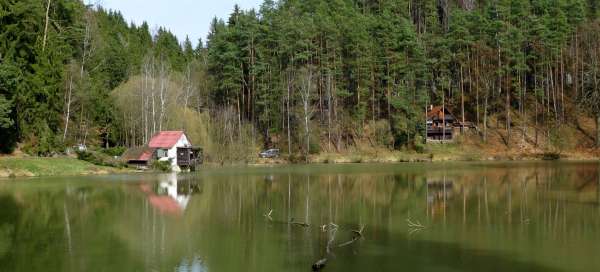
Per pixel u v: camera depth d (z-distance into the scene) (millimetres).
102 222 25344
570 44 95250
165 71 83438
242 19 94500
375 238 21484
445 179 47062
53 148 57875
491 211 28250
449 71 95625
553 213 27438
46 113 57969
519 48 89750
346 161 80438
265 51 89938
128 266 17500
